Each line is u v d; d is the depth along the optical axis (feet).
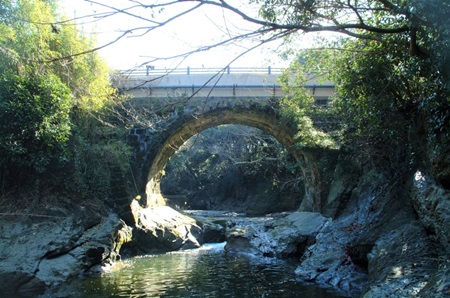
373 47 27.89
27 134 35.65
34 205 37.35
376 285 23.40
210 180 140.67
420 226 29.53
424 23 18.67
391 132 33.63
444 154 23.62
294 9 20.90
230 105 60.80
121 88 54.44
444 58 19.63
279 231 53.57
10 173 36.99
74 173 43.62
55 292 30.55
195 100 60.29
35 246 33.83
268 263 43.91
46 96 36.91
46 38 38.19
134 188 58.65
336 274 33.94
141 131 60.08
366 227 38.06
